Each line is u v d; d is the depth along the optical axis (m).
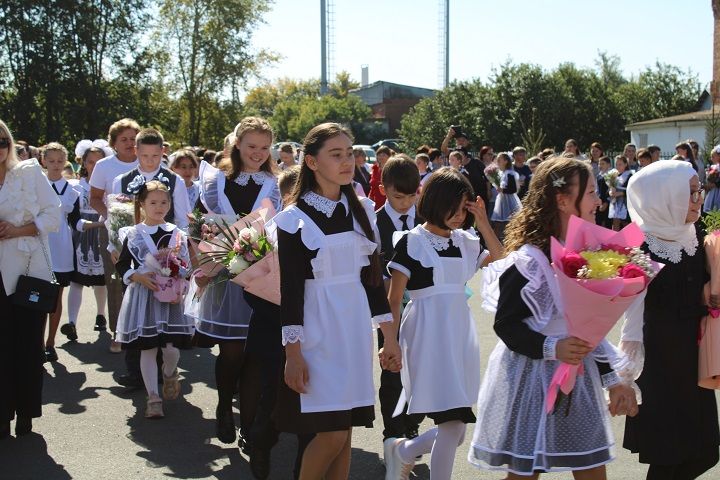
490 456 3.41
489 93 38.00
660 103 39.59
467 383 4.20
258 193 5.45
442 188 4.19
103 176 7.18
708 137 20.19
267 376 4.52
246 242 4.39
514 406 3.37
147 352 5.98
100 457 5.14
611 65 63.88
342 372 3.67
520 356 3.39
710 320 3.71
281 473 4.90
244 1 37.38
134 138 7.16
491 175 15.47
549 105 37.09
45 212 5.38
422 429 5.69
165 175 6.59
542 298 3.31
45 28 34.28
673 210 3.67
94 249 8.20
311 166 3.76
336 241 3.72
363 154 13.56
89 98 34.81
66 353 7.85
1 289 5.29
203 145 38.38
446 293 4.20
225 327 5.12
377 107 70.12
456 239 4.31
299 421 3.65
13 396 5.44
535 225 3.41
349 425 3.68
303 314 3.66
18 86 34.66
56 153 7.96
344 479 3.88
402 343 4.30
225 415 5.25
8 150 5.27
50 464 5.02
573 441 3.29
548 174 3.41
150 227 6.07
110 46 35.78
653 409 3.71
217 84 37.44
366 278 3.85
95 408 6.15
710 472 4.80
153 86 37.22
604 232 3.28
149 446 5.35
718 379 3.71
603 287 3.00
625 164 16.61
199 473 4.89
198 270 5.18
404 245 4.25
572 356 3.16
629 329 3.70
